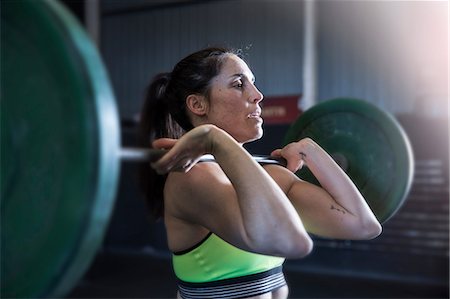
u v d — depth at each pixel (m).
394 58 5.34
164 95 1.36
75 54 0.72
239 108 1.28
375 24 5.42
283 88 5.75
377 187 1.60
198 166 1.12
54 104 0.74
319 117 1.71
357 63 5.50
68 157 0.73
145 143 1.37
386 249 4.96
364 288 4.86
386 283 4.89
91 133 0.71
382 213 1.60
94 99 0.71
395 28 5.33
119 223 5.89
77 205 0.72
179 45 6.23
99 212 0.73
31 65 0.76
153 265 5.68
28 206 0.78
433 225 4.81
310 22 5.59
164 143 1.04
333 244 5.16
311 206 1.23
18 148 0.79
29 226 0.78
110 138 0.72
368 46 5.46
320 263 5.22
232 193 1.05
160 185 1.32
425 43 5.17
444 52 5.09
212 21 6.08
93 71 0.72
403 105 5.30
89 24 6.48
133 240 5.84
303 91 5.63
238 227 1.01
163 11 6.31
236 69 1.29
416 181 4.87
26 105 0.78
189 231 1.21
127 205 5.84
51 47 0.73
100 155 0.71
